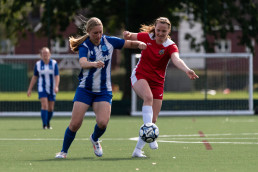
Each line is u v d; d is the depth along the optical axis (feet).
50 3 165.99
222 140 77.10
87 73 54.29
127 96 158.51
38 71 100.01
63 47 170.91
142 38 58.65
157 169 48.06
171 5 171.32
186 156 58.13
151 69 58.44
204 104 150.41
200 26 194.59
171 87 234.79
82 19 57.62
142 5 169.58
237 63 162.81
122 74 235.40
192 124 112.16
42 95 100.01
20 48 250.78
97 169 48.11
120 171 46.83
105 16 180.65
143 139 56.03
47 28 167.43
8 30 183.42
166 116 143.54
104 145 70.85
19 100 150.10
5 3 178.09
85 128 101.14
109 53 54.70
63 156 57.00
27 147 68.69
